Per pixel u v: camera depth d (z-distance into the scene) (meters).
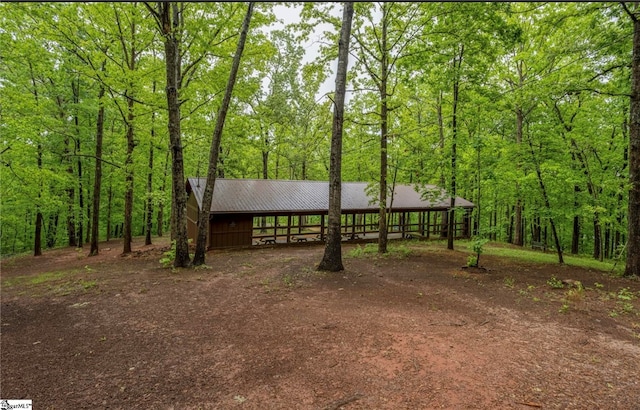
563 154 11.84
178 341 4.80
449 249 13.77
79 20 11.21
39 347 4.70
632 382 3.53
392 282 8.20
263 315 5.83
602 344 4.52
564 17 9.53
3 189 14.94
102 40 12.24
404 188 21.00
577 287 7.45
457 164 12.47
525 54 13.13
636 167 8.53
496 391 3.35
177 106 10.09
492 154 11.40
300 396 3.32
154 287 8.02
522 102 10.91
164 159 20.53
